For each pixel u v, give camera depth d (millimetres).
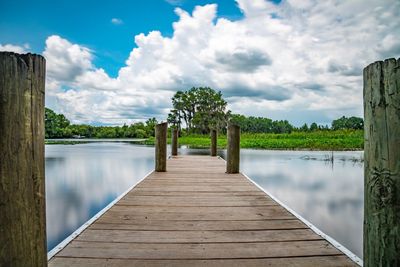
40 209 1227
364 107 1289
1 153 1093
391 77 1161
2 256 1101
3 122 1094
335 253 1969
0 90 1087
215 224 2562
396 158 1157
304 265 1795
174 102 55875
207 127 52406
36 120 1188
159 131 5805
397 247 1173
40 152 1216
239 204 3264
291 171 8555
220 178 5016
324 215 4367
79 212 4629
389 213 1183
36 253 1205
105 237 2219
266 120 62094
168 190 3994
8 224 1111
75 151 18078
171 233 2326
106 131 61281
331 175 7871
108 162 11609
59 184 7047
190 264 1803
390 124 1166
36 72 1183
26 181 1156
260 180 7172
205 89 55062
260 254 1949
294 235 2301
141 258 1873
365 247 1325
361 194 5727
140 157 13766
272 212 2951
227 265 1794
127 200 3412
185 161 7879
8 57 1104
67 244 2070
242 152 15312
